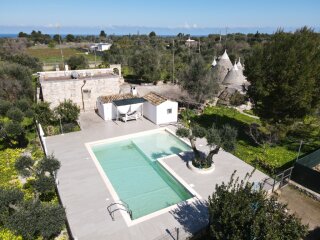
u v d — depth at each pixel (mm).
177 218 13312
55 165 14734
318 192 16109
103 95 32406
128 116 29172
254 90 23109
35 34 157250
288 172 17359
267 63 21906
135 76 57250
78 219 13250
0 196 11500
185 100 35625
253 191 10539
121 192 16516
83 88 30938
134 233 12297
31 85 35531
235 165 19062
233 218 9266
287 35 22156
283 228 8688
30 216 10727
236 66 44219
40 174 14461
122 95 30875
